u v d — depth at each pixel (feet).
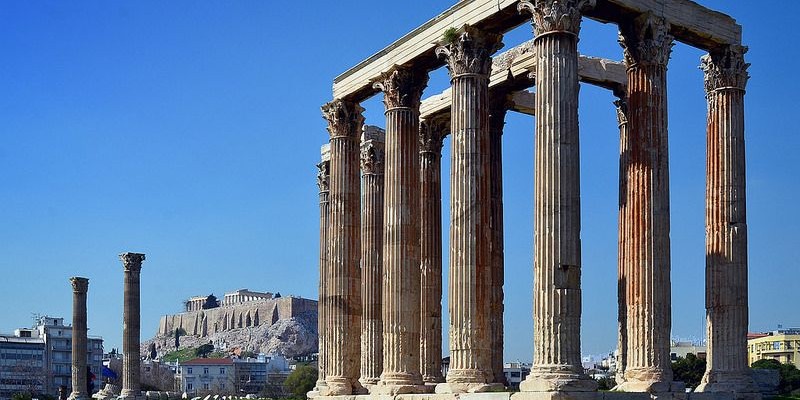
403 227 158.51
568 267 121.29
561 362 119.34
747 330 144.46
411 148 161.58
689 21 143.43
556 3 126.41
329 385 171.12
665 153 136.05
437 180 186.60
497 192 170.71
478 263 138.82
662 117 136.26
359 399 158.20
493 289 164.04
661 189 134.41
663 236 133.59
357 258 176.35
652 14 136.67
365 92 174.29
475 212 140.15
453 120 144.77
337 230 176.24
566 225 122.01
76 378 379.35
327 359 174.70
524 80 169.89
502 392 127.03
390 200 160.15
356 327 174.60
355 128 179.63
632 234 134.41
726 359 142.82
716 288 145.18
